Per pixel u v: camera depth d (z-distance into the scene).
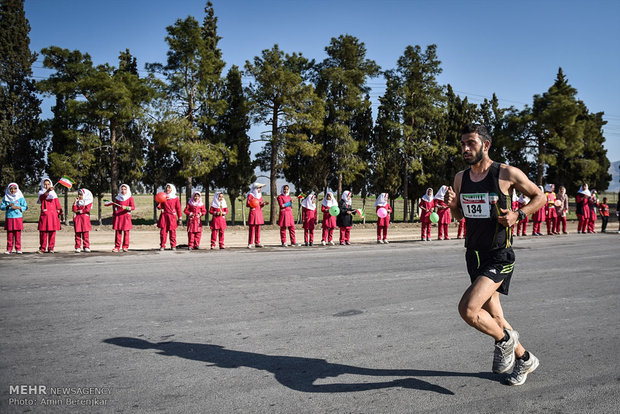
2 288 7.17
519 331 5.12
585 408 3.20
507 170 3.59
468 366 4.00
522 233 19.19
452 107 34.31
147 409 3.09
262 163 28.59
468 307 3.41
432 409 3.15
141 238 17.83
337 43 28.50
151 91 26.41
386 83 31.58
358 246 14.83
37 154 29.23
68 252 12.34
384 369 3.91
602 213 21.59
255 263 10.27
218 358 4.15
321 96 28.31
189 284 7.62
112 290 7.08
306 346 4.51
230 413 3.05
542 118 31.88
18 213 11.93
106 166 28.91
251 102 25.66
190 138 26.06
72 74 26.28
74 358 4.10
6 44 28.42
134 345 4.48
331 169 29.83
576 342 4.73
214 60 27.19
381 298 6.70
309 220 15.23
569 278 8.57
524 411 3.14
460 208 3.92
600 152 41.03
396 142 29.81
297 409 3.12
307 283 7.82
